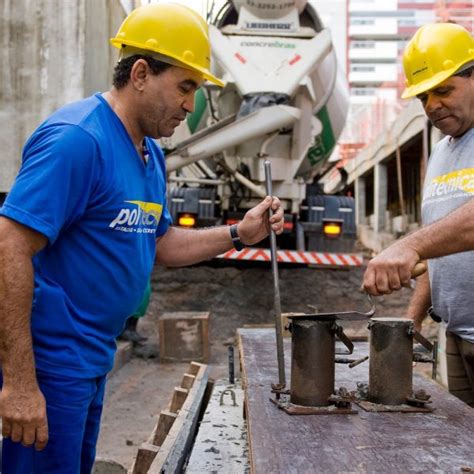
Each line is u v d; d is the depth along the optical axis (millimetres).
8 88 5719
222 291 8117
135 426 4180
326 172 9469
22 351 1655
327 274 8586
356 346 2750
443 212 2441
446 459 1381
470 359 2469
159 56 1851
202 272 8422
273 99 6906
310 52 7043
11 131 5719
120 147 1851
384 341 1773
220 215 8266
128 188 1854
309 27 7367
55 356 1790
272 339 2977
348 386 2016
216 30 7012
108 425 4195
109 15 6543
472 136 2408
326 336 1740
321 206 8203
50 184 1673
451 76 2309
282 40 7062
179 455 2080
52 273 1818
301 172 8859
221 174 8242
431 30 2389
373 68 74312
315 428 1578
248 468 2053
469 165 2381
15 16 5727
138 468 2336
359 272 8742
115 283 1877
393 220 14648
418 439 1503
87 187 1750
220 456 2158
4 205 1689
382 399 1769
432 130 10281
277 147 7520
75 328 1818
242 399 2885
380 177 15211
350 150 18000
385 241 13297
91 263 1832
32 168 1692
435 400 1849
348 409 1713
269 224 2207
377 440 1495
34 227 1648
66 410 1808
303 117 7359
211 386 3297
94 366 1871
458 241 1708
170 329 6121
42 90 5707
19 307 1649
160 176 2084
